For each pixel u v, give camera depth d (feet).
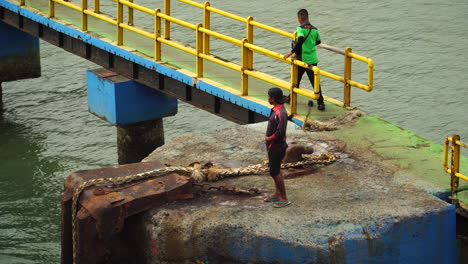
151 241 42.14
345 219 40.16
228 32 129.49
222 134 53.36
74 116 101.96
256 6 144.87
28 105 106.32
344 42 124.06
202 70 65.57
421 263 41.52
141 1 148.56
